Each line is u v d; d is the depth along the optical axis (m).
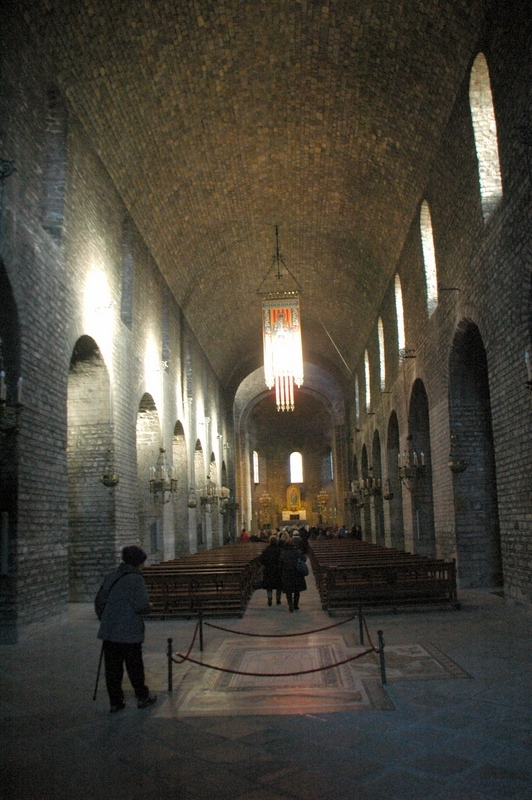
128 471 15.88
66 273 12.27
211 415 31.97
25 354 10.21
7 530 9.57
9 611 9.50
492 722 5.36
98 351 14.20
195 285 24.41
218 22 13.25
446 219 14.48
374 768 4.50
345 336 32.56
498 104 10.70
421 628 9.73
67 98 12.51
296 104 16.23
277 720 5.60
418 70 13.46
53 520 11.02
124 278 17.03
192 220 20.30
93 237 13.97
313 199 20.83
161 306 20.88
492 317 11.62
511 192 10.35
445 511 15.39
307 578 19.97
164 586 11.89
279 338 23.64
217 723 5.58
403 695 6.20
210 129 16.55
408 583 11.64
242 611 11.77
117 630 6.03
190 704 6.17
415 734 5.12
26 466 10.08
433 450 16.59
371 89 14.87
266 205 21.44
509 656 7.70
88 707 6.20
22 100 10.62
